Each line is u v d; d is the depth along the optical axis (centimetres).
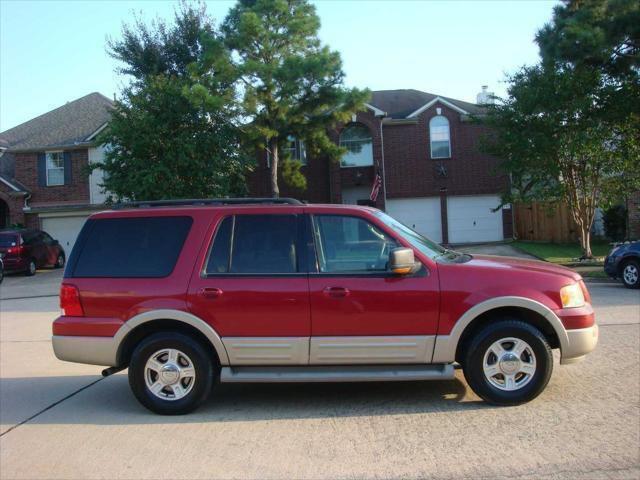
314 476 433
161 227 595
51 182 2947
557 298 556
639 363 691
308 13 2247
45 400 654
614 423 509
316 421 548
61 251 2703
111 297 578
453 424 525
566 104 1764
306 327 557
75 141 2917
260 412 580
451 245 2789
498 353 559
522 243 2703
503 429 507
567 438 482
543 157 1825
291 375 559
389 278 557
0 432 552
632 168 1817
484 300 548
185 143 2117
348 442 494
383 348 554
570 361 567
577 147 1725
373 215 586
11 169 3155
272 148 2359
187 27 2945
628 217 2306
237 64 2170
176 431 536
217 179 2191
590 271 1728
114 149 2208
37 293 1852
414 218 2916
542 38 1736
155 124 2120
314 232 579
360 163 2905
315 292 556
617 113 1722
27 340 1026
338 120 2262
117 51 2911
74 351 581
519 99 1811
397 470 438
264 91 2161
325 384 669
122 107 2188
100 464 469
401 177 2903
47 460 480
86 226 605
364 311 552
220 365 598
